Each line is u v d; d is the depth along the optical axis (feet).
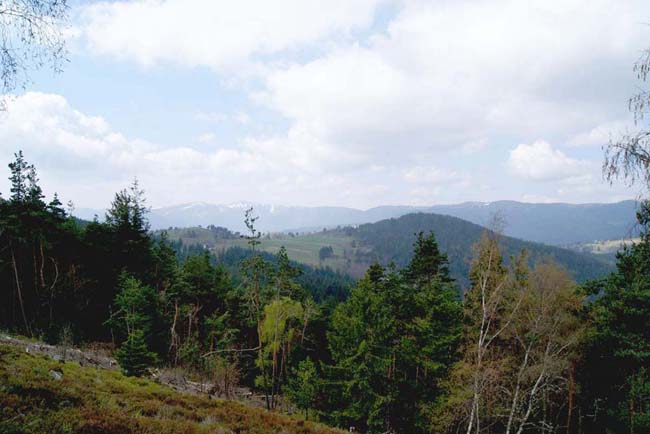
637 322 88.33
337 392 105.19
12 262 131.23
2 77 22.72
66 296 141.38
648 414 81.15
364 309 103.24
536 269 82.43
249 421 50.14
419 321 102.58
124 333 129.08
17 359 50.88
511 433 95.50
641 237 26.84
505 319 81.20
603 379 99.30
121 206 156.76
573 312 95.81
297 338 153.69
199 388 103.19
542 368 78.69
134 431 33.96
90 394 42.34
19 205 126.72
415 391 102.89
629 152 26.05
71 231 143.84
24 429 27.63
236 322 162.30
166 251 175.94
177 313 146.92
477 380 73.51
